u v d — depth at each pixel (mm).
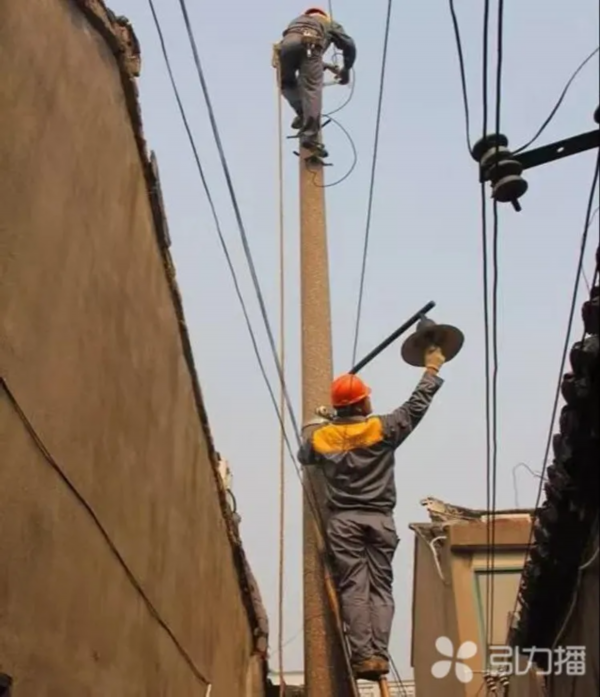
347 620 5258
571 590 5695
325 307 6129
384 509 5547
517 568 11430
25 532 3986
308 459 5668
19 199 4113
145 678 5645
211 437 7809
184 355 7094
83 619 4609
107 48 5508
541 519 5359
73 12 4988
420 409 5676
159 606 6020
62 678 4301
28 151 4234
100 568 4895
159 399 6277
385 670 5168
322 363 5922
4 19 4066
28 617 3973
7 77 4062
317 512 5539
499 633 11117
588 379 4164
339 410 5809
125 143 5793
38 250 4281
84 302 4859
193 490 7160
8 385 3891
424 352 5879
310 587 5414
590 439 4438
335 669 5203
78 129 4914
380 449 5590
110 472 5129
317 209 6504
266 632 10031
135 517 5562
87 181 5020
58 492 4359
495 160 3865
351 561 5359
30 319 4156
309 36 6801
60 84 4695
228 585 8570
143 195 6141
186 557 6820
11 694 3766
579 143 3875
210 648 7590
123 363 5473
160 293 6434
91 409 4871
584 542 5141
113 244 5418
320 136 6758
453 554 11562
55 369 4406
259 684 9844
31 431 4094
